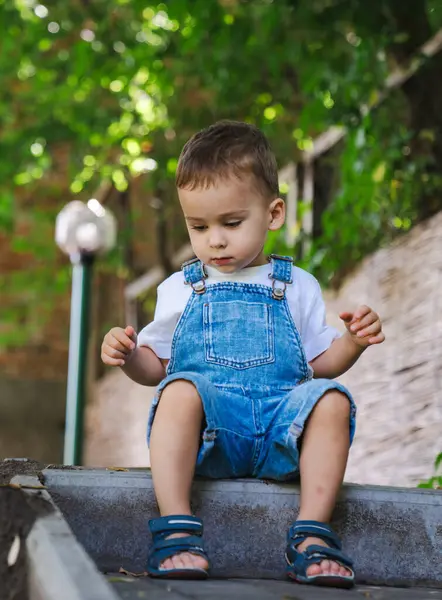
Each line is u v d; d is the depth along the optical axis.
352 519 3.34
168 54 9.52
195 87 10.12
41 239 15.64
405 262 6.83
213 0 8.55
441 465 5.80
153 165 11.79
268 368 3.50
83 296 10.00
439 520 3.36
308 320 3.64
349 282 7.70
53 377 16.59
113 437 14.14
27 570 2.52
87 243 9.95
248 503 3.32
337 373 3.63
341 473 3.26
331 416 3.28
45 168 13.47
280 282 3.63
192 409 3.25
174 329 3.62
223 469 3.38
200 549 3.07
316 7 6.97
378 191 7.45
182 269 3.66
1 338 16.41
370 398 6.98
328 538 3.14
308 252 8.34
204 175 3.41
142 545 3.26
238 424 3.38
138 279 13.86
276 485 3.34
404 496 3.37
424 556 3.35
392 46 7.36
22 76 12.86
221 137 3.48
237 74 8.90
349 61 7.79
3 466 3.47
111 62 10.76
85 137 12.16
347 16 6.79
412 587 3.32
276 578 3.28
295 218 8.66
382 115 7.41
